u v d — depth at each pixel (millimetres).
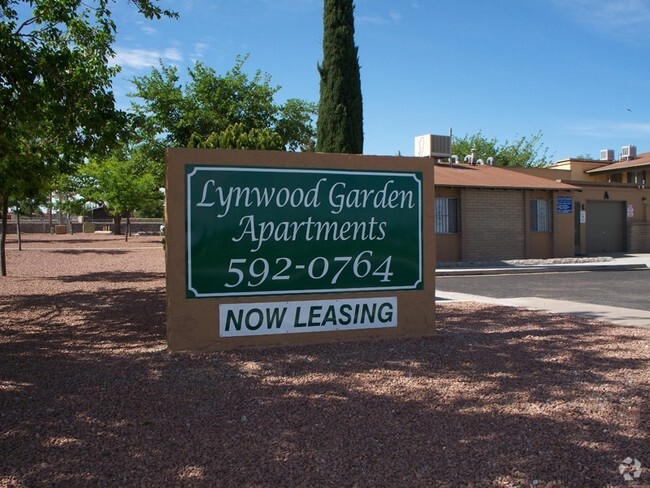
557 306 11359
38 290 13758
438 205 22000
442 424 4922
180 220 7203
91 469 4117
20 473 4047
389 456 4328
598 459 4285
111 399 5512
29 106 8820
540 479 4004
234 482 3945
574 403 5418
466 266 21125
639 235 28234
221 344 7367
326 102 17922
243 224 7418
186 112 27969
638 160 33906
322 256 7742
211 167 7293
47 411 5188
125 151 38219
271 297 7547
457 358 7027
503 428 4836
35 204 30172
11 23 9094
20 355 7176
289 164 7586
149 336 8305
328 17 17906
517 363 6793
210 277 7309
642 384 5961
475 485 3924
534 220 24000
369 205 7930
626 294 13523
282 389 5820
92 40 9891
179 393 5691
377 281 7984
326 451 4406
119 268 19844
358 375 6312
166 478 3992
